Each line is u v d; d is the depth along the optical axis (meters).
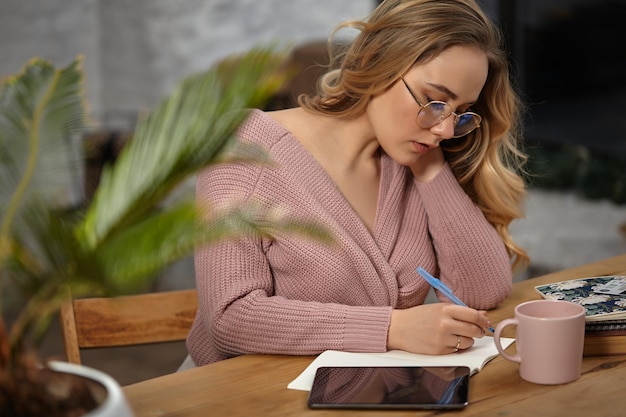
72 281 0.90
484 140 1.86
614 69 5.55
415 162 1.85
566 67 5.75
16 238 0.91
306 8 6.72
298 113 1.85
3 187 0.95
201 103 0.94
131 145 0.96
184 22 6.82
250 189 1.69
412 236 1.84
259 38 6.80
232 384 1.35
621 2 5.45
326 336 1.49
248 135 1.75
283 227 1.07
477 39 1.62
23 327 0.89
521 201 1.94
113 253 0.90
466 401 1.23
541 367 1.31
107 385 0.92
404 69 1.63
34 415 0.88
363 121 1.81
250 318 1.53
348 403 1.24
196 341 1.77
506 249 1.97
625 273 1.89
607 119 5.64
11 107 0.98
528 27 5.80
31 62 1.02
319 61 4.95
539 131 5.96
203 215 0.97
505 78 1.79
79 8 6.57
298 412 1.24
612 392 1.28
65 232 0.89
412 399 1.24
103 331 1.79
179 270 5.03
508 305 1.79
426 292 1.84
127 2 6.76
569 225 5.27
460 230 1.81
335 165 1.82
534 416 1.20
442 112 1.63
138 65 6.86
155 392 1.33
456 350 1.45
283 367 1.43
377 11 1.71
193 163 0.94
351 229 1.75
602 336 1.41
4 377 0.86
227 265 1.60
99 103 6.80
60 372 0.95
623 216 5.38
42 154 0.95
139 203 0.94
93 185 4.76
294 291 1.70
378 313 1.50
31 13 6.36
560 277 1.91
